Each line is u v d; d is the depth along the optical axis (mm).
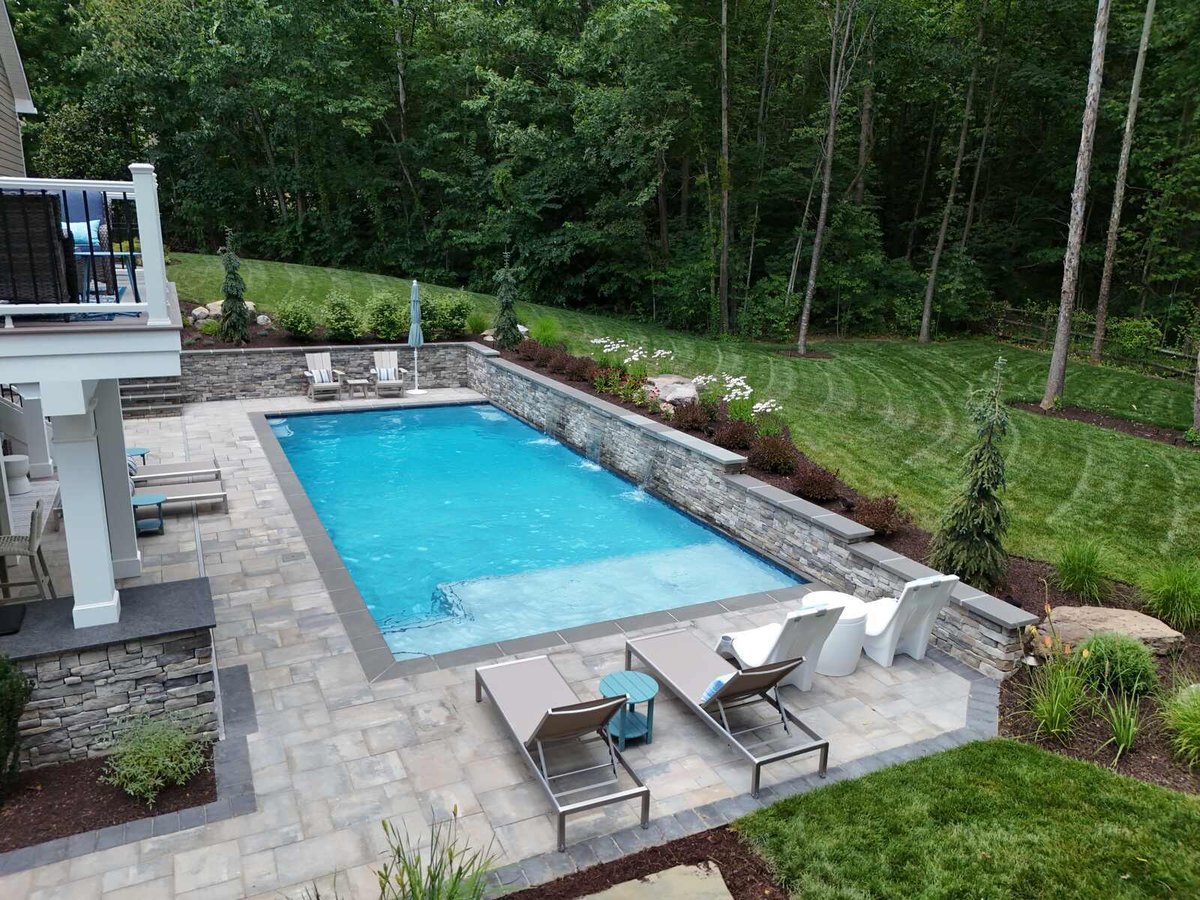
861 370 19750
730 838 5109
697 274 26156
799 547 9781
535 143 27844
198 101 29312
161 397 16703
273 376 18078
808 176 27922
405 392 19297
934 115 29312
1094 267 29750
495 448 15555
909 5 23547
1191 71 20531
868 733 6359
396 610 8844
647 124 25000
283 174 32000
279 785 5465
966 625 7531
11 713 5176
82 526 5590
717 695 5969
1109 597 8305
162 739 5449
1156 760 5965
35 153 30531
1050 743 6223
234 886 4559
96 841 4879
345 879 4641
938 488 11281
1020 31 25094
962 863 4852
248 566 9164
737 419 13062
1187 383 19734
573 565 10242
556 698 6031
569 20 28797
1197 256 25156
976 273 27078
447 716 6367
